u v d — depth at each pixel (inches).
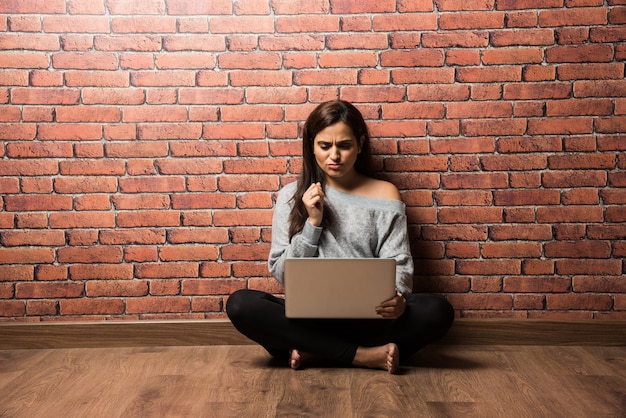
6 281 109.2
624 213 107.5
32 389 86.9
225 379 90.9
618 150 106.9
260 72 107.6
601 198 107.6
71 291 109.7
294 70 107.5
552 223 108.3
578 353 103.7
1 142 107.5
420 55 107.0
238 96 107.9
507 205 108.5
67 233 109.0
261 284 110.2
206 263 110.0
